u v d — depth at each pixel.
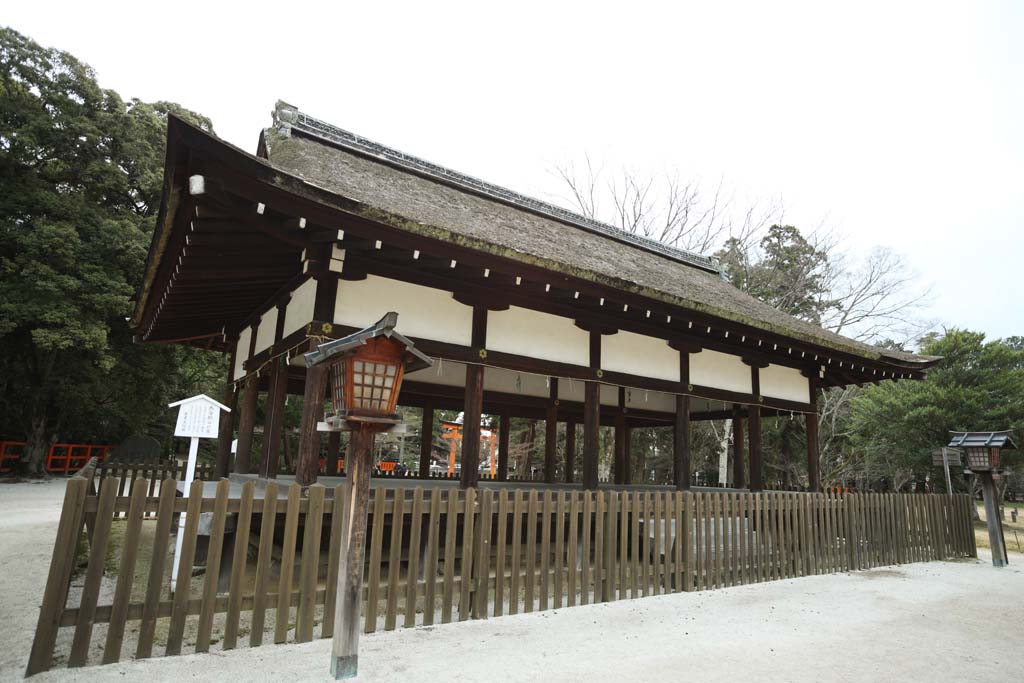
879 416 17.95
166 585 5.65
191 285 6.70
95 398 21.14
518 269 5.99
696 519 6.31
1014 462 16.53
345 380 3.33
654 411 13.52
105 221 17.25
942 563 8.79
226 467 9.74
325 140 9.54
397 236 5.20
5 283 15.60
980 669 4.01
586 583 5.29
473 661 3.67
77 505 3.30
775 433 19.70
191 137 3.83
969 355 17.55
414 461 29.12
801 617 5.23
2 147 16.80
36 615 4.52
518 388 11.70
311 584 3.89
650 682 3.47
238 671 3.30
